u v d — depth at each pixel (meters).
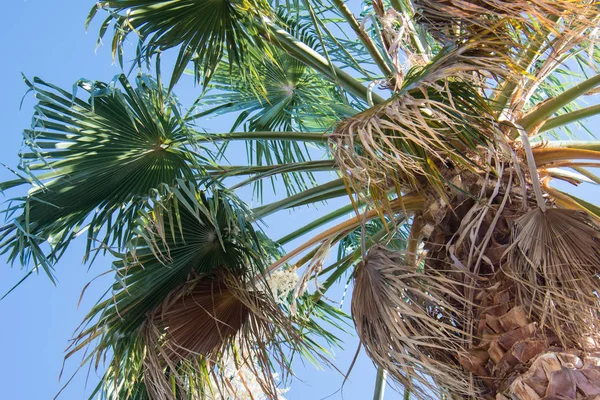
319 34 3.45
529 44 2.90
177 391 3.44
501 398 2.39
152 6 3.44
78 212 3.47
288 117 5.07
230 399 3.45
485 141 2.59
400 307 2.61
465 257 2.68
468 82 2.66
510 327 2.46
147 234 3.29
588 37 2.59
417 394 2.54
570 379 2.25
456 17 2.58
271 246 3.71
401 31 2.99
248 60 3.85
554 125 3.12
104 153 3.43
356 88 3.54
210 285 3.45
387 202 2.59
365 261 2.75
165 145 3.56
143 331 3.35
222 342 3.41
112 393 3.46
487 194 2.73
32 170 3.28
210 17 3.57
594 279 2.43
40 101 3.29
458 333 2.62
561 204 3.05
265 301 3.37
